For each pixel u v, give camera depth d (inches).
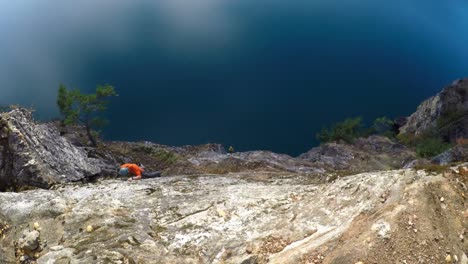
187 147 1557.6
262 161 1309.1
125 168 660.1
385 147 2070.6
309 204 432.5
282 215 431.5
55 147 657.6
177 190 524.1
